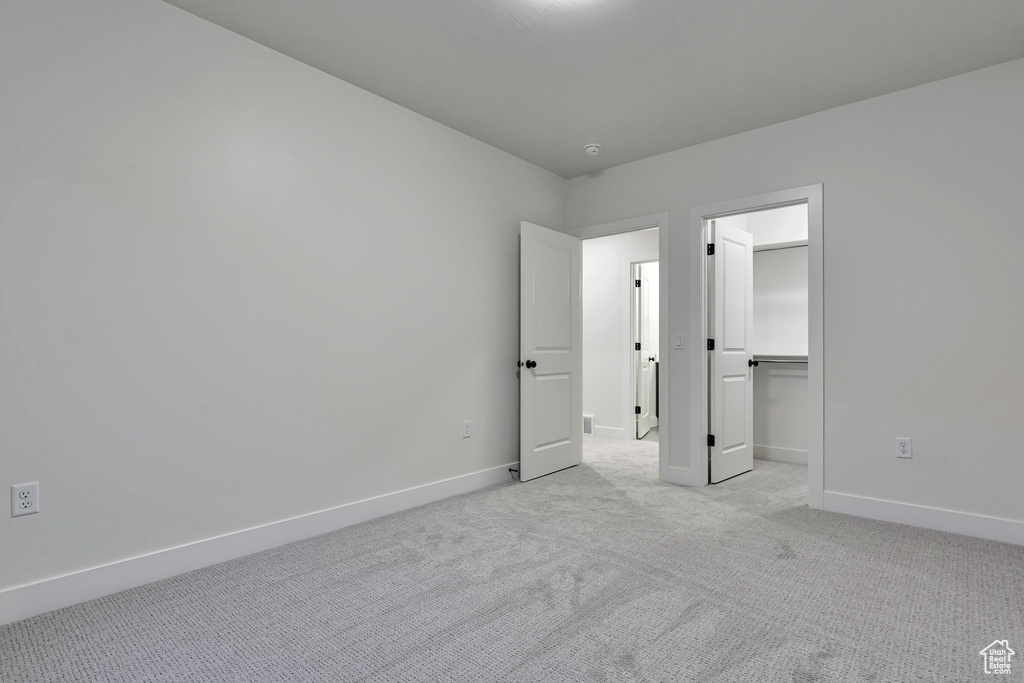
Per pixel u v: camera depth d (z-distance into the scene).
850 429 3.00
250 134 2.46
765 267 4.80
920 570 2.22
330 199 2.76
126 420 2.08
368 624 1.79
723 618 1.82
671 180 3.78
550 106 3.10
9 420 1.82
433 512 3.02
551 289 4.01
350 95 2.86
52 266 1.91
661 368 3.79
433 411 3.28
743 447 4.05
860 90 2.88
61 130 1.94
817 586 2.07
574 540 2.57
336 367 2.78
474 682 1.48
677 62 2.61
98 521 2.01
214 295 2.33
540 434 3.87
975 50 2.49
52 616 1.85
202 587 2.07
